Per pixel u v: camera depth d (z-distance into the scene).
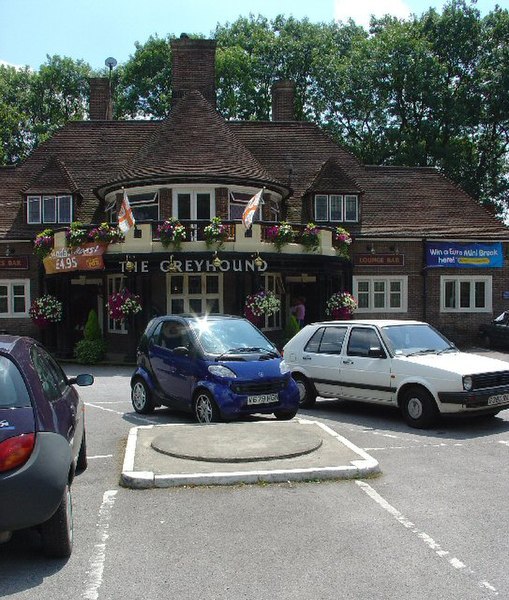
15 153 48.34
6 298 24.95
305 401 12.03
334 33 46.44
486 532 5.33
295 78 44.53
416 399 10.02
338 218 25.80
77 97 50.09
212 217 22.11
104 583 4.40
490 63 37.62
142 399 11.39
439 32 38.34
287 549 4.97
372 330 11.13
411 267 25.58
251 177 22.38
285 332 21.77
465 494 6.41
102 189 23.56
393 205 27.20
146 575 4.52
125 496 6.33
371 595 4.18
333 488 6.56
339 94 41.91
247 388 9.62
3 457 4.31
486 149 40.47
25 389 4.77
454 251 25.64
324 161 28.50
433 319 25.62
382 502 6.12
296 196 26.70
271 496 6.28
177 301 22.02
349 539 5.17
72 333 23.94
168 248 20.16
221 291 22.11
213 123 24.23
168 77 44.09
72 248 20.95
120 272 21.08
